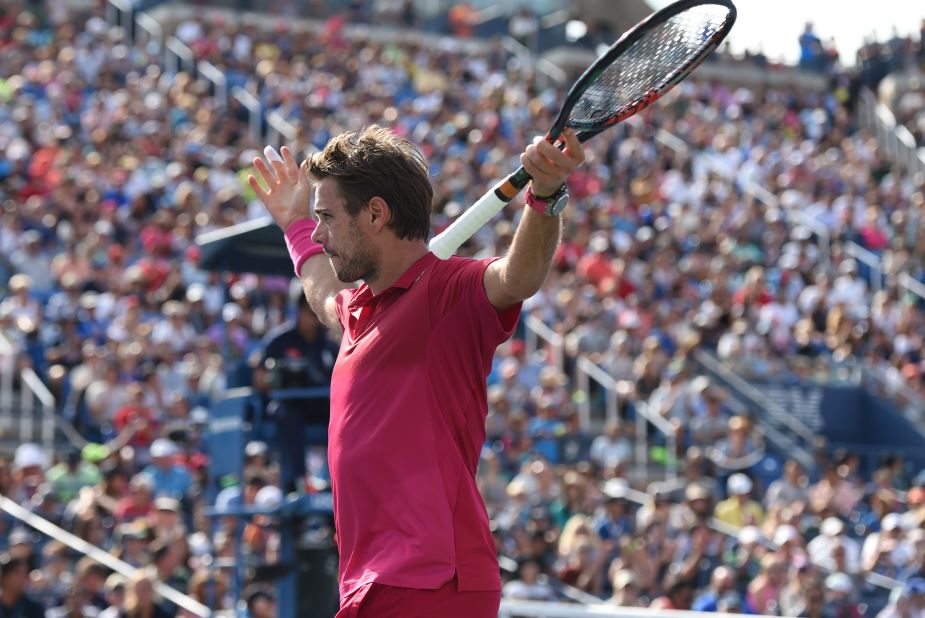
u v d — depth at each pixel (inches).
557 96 3654.0
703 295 2511.1
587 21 4067.4
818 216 2989.7
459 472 354.0
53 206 2180.1
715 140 3334.2
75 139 2593.5
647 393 2033.7
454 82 3567.9
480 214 346.3
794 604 1321.4
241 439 875.4
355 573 355.9
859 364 2396.7
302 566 845.8
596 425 2032.5
